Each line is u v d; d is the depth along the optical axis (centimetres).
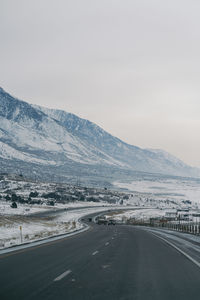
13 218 9631
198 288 1331
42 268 1734
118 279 1479
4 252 2434
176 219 18088
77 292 1227
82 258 2147
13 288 1280
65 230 6050
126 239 3947
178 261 2084
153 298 1159
